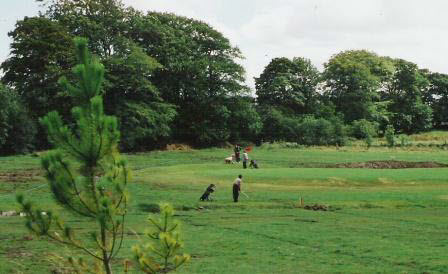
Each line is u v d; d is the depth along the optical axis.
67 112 83.06
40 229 10.07
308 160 73.38
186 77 107.31
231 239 25.47
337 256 21.66
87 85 10.12
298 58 134.50
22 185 45.53
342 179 50.06
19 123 78.81
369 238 25.75
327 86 139.12
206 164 65.56
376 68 150.12
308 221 31.56
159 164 67.50
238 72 109.12
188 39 109.25
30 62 87.19
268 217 33.25
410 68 147.62
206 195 39.28
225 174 53.06
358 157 78.44
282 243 24.53
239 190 39.31
